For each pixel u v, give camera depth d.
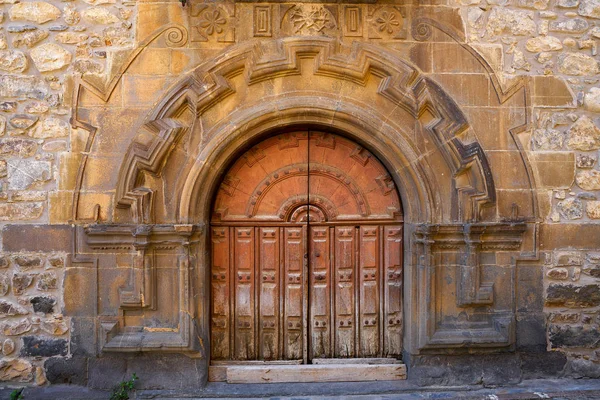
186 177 3.92
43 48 3.89
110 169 3.91
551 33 4.12
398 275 4.32
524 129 4.09
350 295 4.32
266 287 4.29
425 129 4.02
